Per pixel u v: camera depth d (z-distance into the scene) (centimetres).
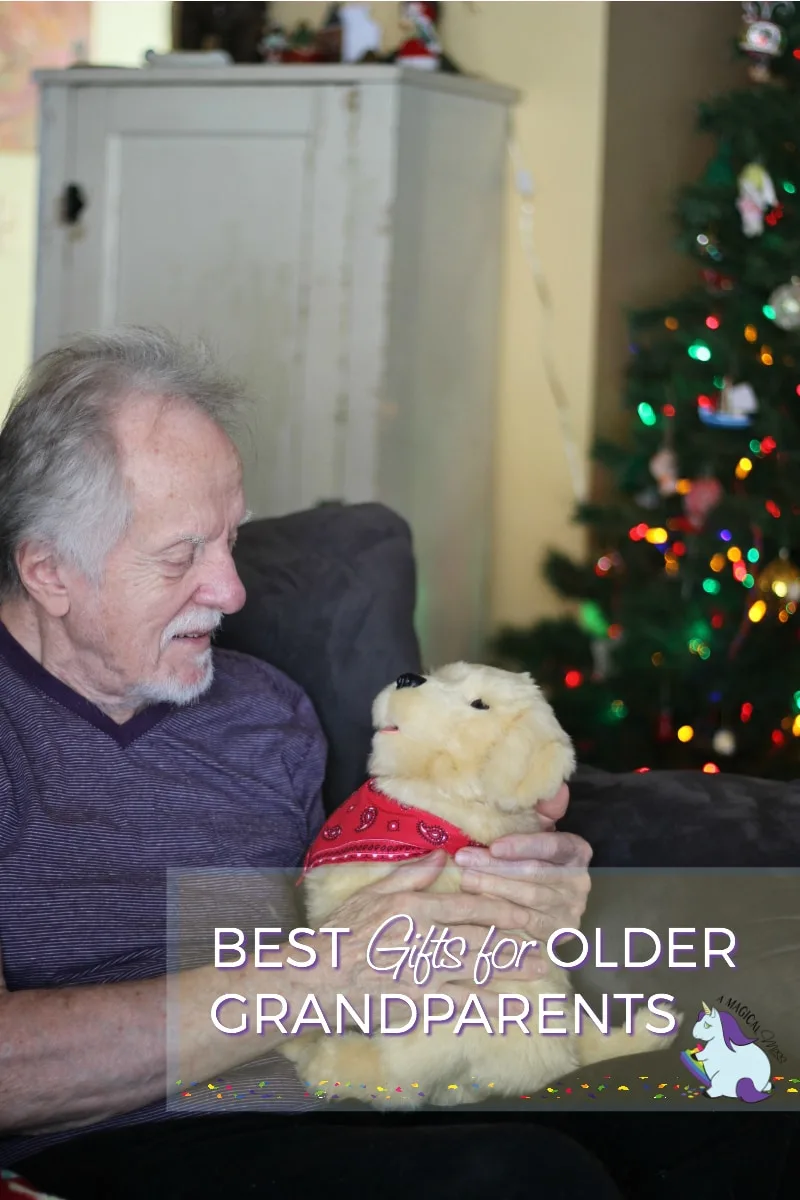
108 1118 127
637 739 341
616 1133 129
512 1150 116
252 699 155
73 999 120
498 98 362
